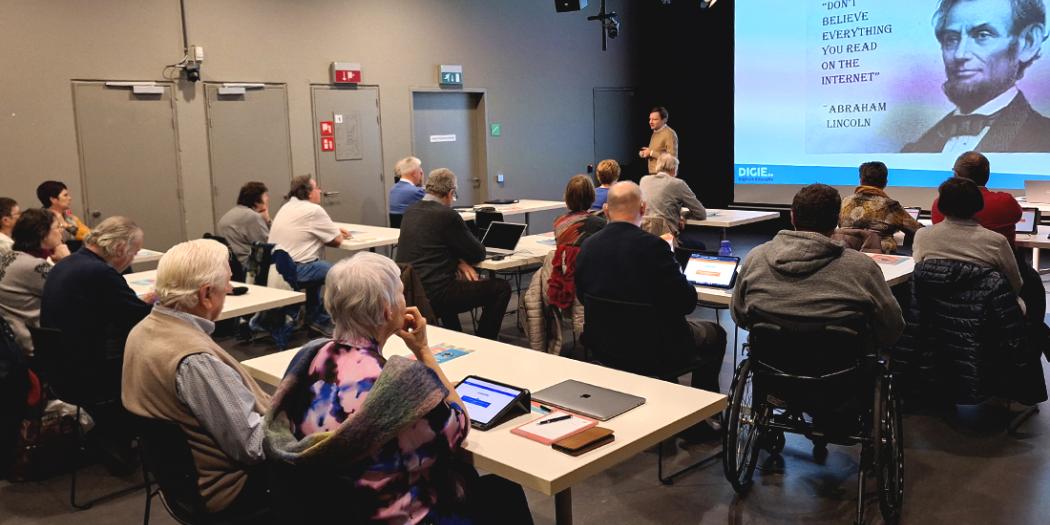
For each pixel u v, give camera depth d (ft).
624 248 10.82
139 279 15.34
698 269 13.43
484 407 7.24
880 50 29.96
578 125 35.60
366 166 29.12
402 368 5.73
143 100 23.98
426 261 15.71
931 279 12.01
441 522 6.15
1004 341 11.86
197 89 24.97
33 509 11.13
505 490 7.18
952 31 28.32
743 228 36.45
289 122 27.04
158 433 7.21
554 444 6.52
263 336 19.81
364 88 28.73
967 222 12.19
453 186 16.26
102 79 23.16
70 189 22.89
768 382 10.12
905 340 12.51
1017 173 27.63
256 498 7.39
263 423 6.03
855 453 12.08
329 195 28.25
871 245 15.40
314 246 19.26
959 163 14.87
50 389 11.95
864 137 30.78
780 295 9.68
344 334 6.28
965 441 12.40
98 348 11.05
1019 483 10.95
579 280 11.44
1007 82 27.45
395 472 5.91
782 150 32.99
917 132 29.55
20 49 21.77
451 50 30.96
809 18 31.55
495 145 32.76
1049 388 14.71
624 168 37.78
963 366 11.98
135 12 23.59
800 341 9.58
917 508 10.32
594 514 10.48
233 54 25.59
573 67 35.04
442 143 31.53
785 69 32.42
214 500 7.29
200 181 25.29
